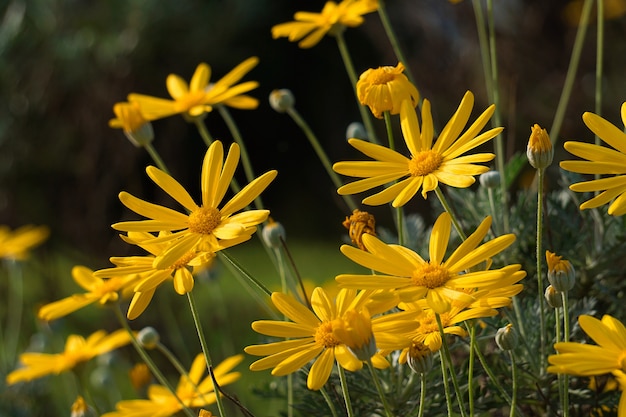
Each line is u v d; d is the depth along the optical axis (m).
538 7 2.63
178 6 3.19
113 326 1.96
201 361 0.96
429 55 2.52
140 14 3.06
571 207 0.96
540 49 2.58
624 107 0.79
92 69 2.91
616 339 0.75
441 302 0.77
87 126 2.73
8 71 2.89
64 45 2.87
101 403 1.45
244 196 0.81
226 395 0.82
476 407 0.87
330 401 0.84
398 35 2.64
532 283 0.94
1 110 2.90
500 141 0.98
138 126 0.99
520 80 2.50
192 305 0.81
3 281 2.03
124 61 2.95
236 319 2.03
